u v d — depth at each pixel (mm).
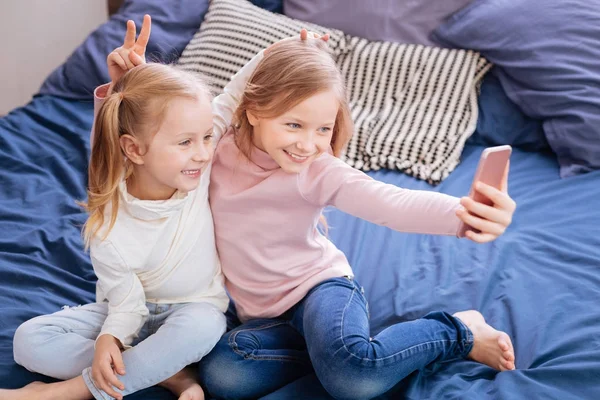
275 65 1103
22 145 1909
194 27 2221
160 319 1202
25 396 1105
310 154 1107
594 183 1709
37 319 1186
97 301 1256
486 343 1215
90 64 2129
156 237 1141
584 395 1094
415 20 2088
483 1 2021
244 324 1235
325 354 1106
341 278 1238
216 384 1156
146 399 1152
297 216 1185
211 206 1221
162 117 1059
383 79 2004
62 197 1701
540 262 1446
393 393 1177
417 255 1512
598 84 1800
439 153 1840
